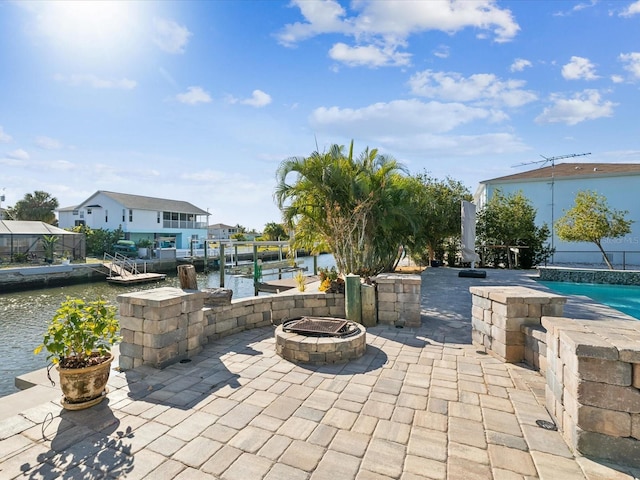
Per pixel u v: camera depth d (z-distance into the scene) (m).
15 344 9.38
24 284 17.73
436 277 13.29
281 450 2.32
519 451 2.29
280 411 2.89
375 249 11.14
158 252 27.11
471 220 13.45
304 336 4.37
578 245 19.64
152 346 3.90
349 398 3.14
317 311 6.34
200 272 26.83
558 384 2.60
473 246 13.43
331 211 9.50
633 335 2.35
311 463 2.18
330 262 32.16
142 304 3.94
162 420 2.73
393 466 2.15
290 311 6.20
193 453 2.29
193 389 3.33
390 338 5.16
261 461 2.20
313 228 10.30
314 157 9.35
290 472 2.09
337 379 3.59
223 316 5.20
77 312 3.03
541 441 2.41
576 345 2.16
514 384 3.43
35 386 3.48
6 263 20.53
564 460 2.17
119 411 2.88
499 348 4.20
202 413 2.85
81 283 20.34
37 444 2.38
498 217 17.02
